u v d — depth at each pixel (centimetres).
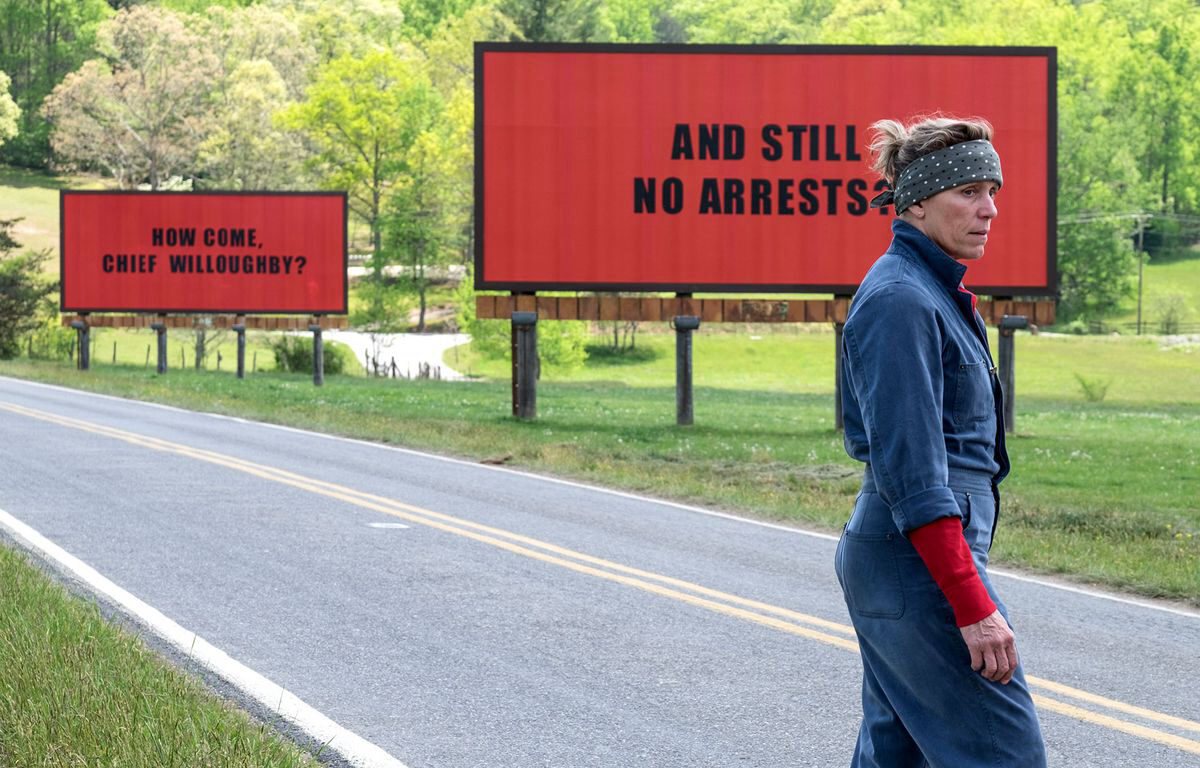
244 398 3134
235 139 9506
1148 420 3419
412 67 12538
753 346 8544
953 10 13112
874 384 306
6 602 734
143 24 9100
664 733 578
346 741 554
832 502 1439
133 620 775
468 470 1709
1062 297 10394
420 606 841
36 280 6531
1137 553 1141
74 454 1728
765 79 2481
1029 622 843
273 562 988
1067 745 570
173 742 491
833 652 732
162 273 4066
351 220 10250
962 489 314
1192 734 586
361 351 7819
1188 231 12600
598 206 2517
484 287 2531
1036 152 2461
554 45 2500
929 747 311
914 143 325
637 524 1250
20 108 13850
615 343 8469
